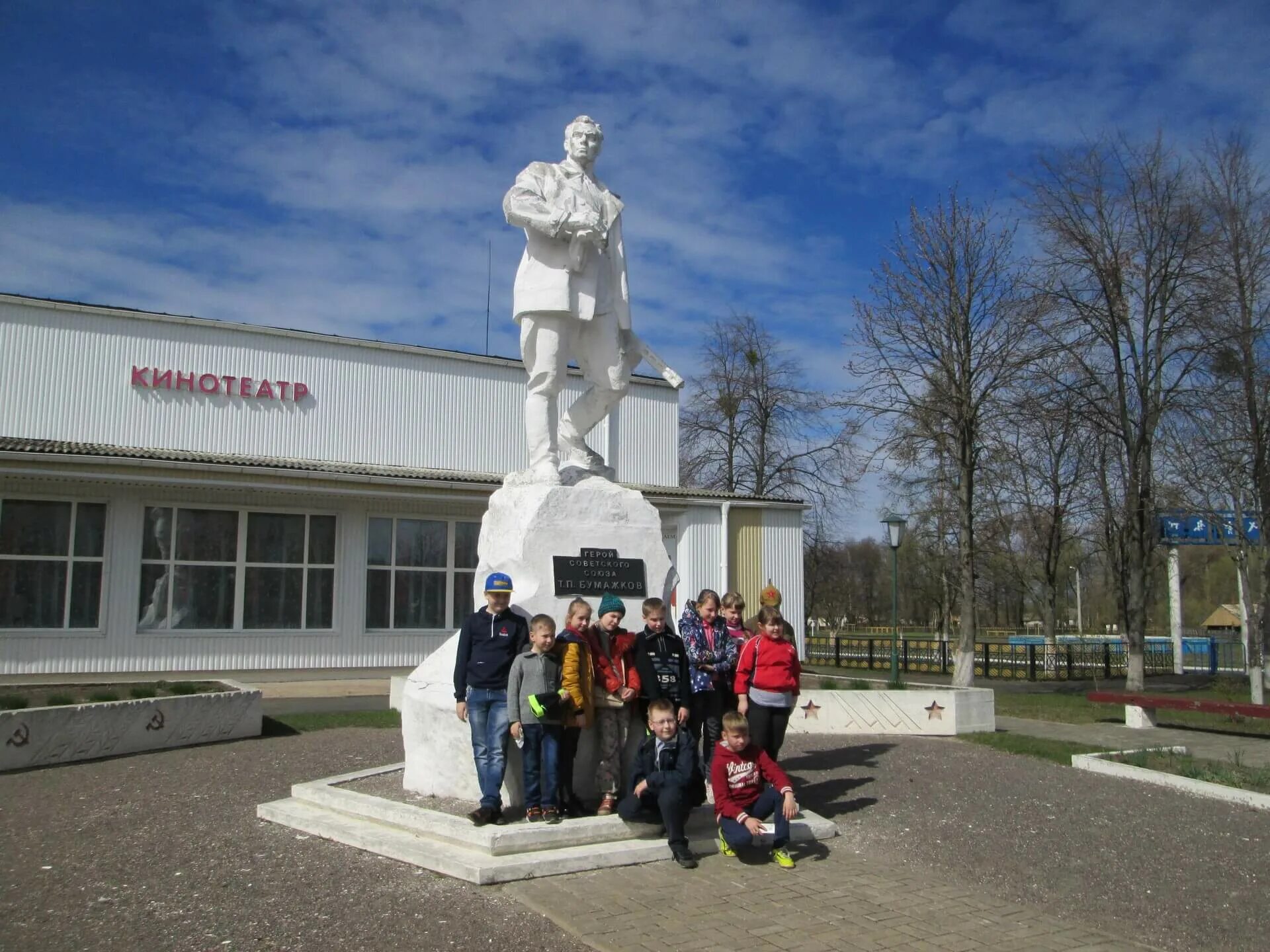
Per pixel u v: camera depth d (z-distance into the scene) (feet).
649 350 28.35
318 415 80.43
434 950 16.01
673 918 17.79
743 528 83.15
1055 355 73.82
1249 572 70.23
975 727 43.70
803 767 34.27
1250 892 20.89
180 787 29.17
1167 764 34.40
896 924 18.02
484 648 22.30
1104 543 94.84
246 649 63.52
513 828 20.81
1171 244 70.95
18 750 32.09
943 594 118.52
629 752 23.35
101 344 73.15
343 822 23.02
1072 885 20.99
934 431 76.13
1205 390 69.72
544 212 26.30
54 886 19.22
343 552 67.15
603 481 27.14
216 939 16.39
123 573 60.39
